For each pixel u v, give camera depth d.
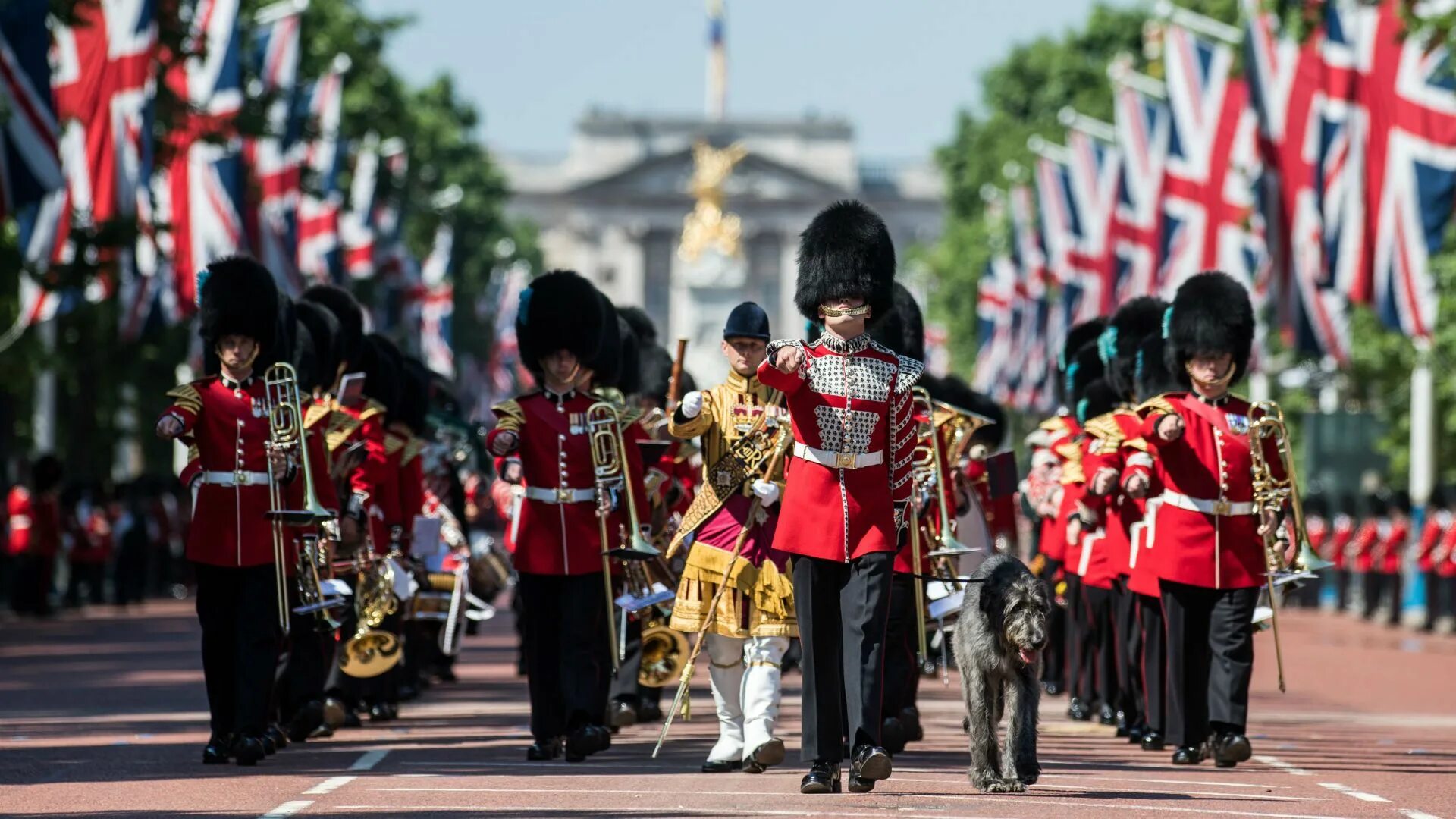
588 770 48.25
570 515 51.22
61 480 148.75
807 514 42.50
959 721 66.12
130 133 115.88
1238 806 41.88
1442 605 147.62
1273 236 119.62
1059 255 189.88
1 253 118.75
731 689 47.94
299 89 168.50
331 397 58.28
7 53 97.88
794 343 42.34
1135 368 61.44
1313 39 117.00
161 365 175.12
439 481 69.44
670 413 47.12
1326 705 77.25
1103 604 63.16
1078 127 182.50
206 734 58.94
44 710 68.69
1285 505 53.00
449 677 82.75
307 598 51.28
